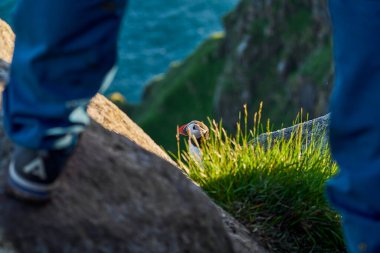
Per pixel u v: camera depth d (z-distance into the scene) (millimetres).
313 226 4547
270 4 58531
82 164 2965
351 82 2521
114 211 2873
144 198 3027
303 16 57000
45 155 2439
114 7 2330
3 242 2521
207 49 65500
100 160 3049
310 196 4652
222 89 60406
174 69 67500
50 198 2688
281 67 57469
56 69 2330
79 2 2268
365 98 2512
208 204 3297
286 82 57188
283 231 4492
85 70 2346
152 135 61844
